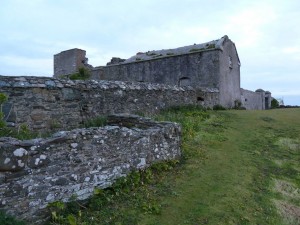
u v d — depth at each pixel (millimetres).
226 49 18297
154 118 10070
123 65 21094
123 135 5812
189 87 14211
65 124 8289
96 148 5223
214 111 14055
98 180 5211
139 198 5324
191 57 17891
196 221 4836
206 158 7633
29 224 4137
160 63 19188
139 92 11023
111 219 4613
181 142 7887
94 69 22953
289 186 6543
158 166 6594
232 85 19344
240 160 7715
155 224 4648
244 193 5879
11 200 3996
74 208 4664
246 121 11992
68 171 4730
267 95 28734
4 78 7160
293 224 5117
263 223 5012
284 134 10297
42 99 7773
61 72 27188
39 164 4340
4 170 3949
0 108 6496
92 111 9117
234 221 4934
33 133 6836
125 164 5805
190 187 5957
